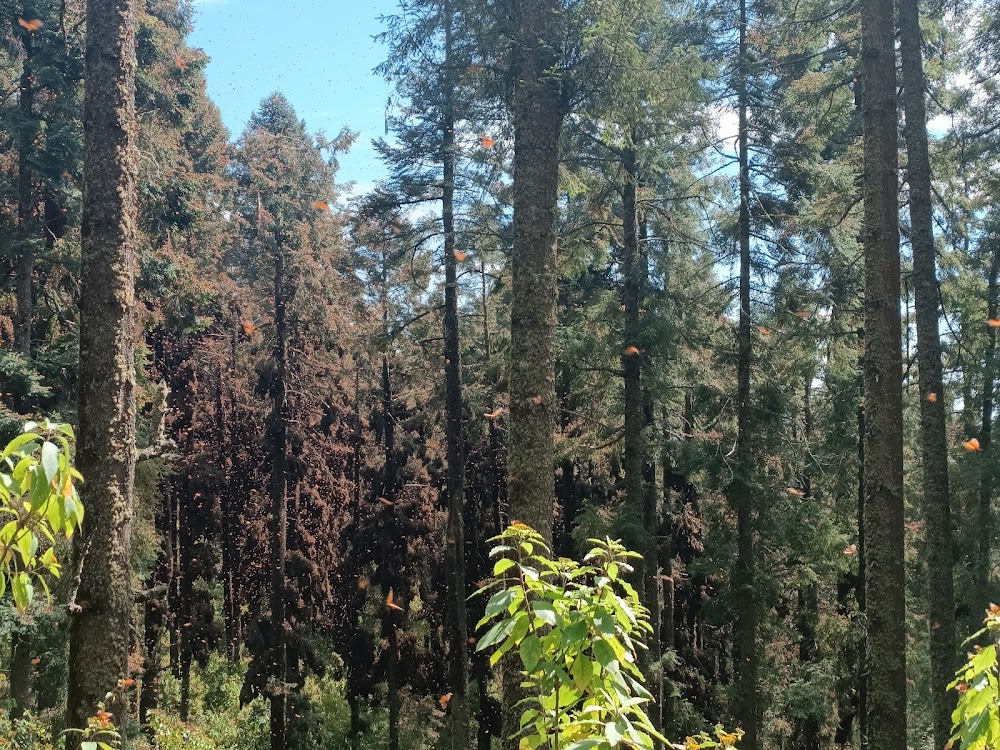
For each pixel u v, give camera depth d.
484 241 17.52
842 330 14.83
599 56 8.30
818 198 14.09
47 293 15.48
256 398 25.89
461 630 18.27
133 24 7.38
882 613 7.88
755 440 16.44
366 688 24.73
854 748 21.44
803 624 21.22
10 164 15.36
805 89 12.20
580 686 2.75
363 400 29.67
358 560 24.89
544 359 8.09
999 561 18.47
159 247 16.69
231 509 26.38
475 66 9.46
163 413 7.36
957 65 12.84
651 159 15.36
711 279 17.64
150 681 20.14
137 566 12.00
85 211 7.04
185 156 17.83
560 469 23.08
